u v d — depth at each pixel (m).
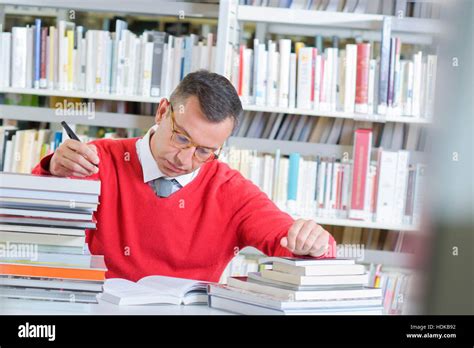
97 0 3.27
